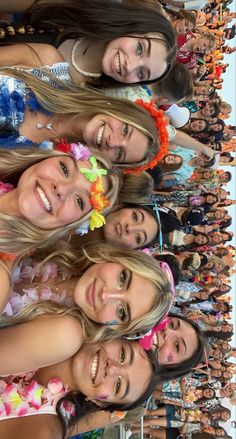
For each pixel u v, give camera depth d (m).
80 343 0.82
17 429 0.79
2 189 0.79
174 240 1.63
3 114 0.85
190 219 1.66
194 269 1.63
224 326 1.86
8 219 0.74
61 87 0.90
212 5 2.22
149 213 1.15
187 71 1.30
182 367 1.04
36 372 0.86
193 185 1.76
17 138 0.86
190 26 1.46
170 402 1.65
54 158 0.78
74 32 0.92
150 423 1.64
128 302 0.83
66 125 0.91
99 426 0.94
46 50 0.91
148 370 0.90
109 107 0.91
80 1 0.90
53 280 0.89
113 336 0.85
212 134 1.80
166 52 0.96
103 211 0.86
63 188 0.76
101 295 0.82
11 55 0.90
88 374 0.83
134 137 0.93
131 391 0.86
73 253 0.91
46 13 0.92
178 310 1.72
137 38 0.92
